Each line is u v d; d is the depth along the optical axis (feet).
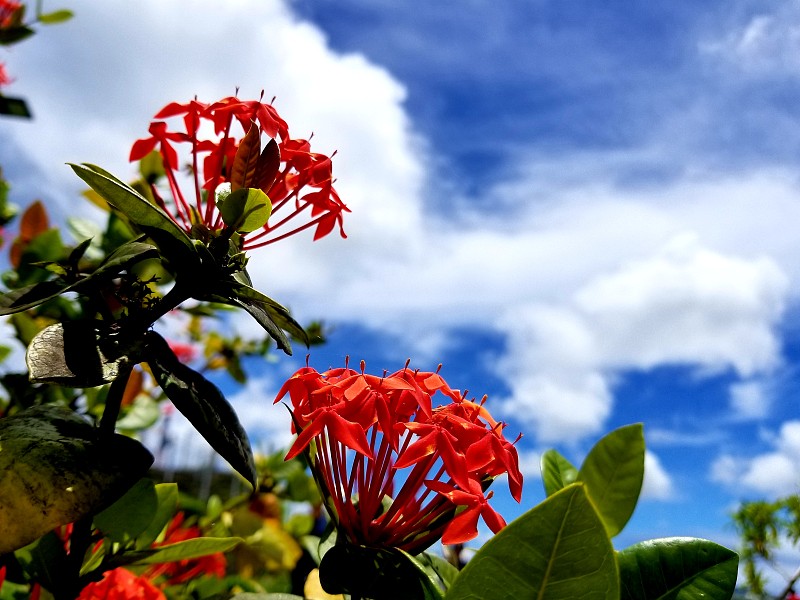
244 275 1.07
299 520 2.74
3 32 2.67
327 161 1.14
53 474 0.89
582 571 0.72
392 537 1.00
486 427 1.02
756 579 2.13
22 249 2.17
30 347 0.89
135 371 1.88
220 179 1.16
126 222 1.05
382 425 0.96
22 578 1.18
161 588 1.65
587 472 1.21
